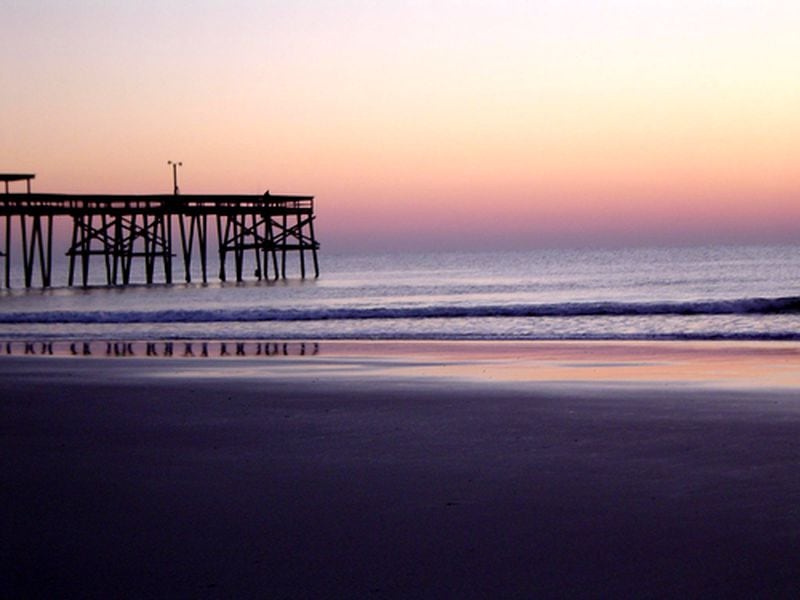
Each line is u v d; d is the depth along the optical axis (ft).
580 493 23.12
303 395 40.81
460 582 17.47
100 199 177.37
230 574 18.07
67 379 48.08
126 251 182.09
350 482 24.73
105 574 18.24
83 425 34.30
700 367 49.14
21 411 37.78
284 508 22.39
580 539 19.66
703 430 30.89
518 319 83.05
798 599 16.40
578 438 29.96
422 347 63.41
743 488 23.21
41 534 20.79
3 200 171.01
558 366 51.01
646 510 21.54
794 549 18.72
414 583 17.46
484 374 47.70
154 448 29.76
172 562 18.80
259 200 191.31
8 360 58.29
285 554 19.11
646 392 39.83
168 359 58.08
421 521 21.11
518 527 20.54
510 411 35.55
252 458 27.94
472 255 594.24
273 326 83.92
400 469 26.08
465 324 80.33
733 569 17.76
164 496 23.73
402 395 40.16
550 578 17.57
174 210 183.93
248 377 47.91
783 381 42.78
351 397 39.93
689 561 18.24
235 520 21.50
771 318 78.64
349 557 18.88
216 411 36.88
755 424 31.73
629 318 81.41
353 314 90.43
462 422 33.37
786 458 26.40
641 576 17.56
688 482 23.94
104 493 24.14
